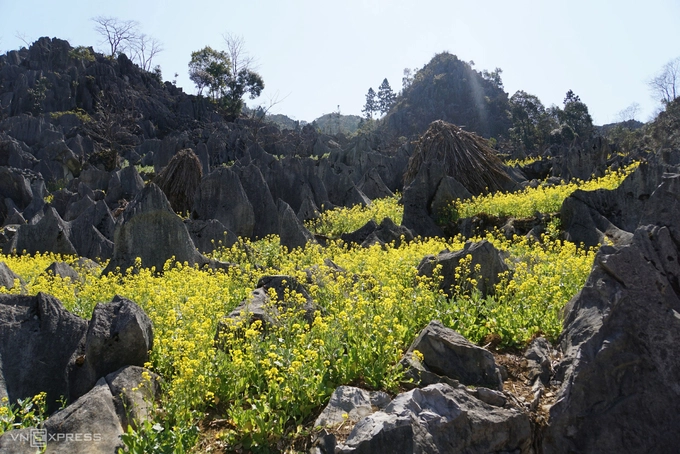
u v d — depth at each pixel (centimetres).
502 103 11381
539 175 2842
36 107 7112
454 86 11844
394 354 606
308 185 2491
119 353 606
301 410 530
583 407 524
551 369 600
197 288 933
